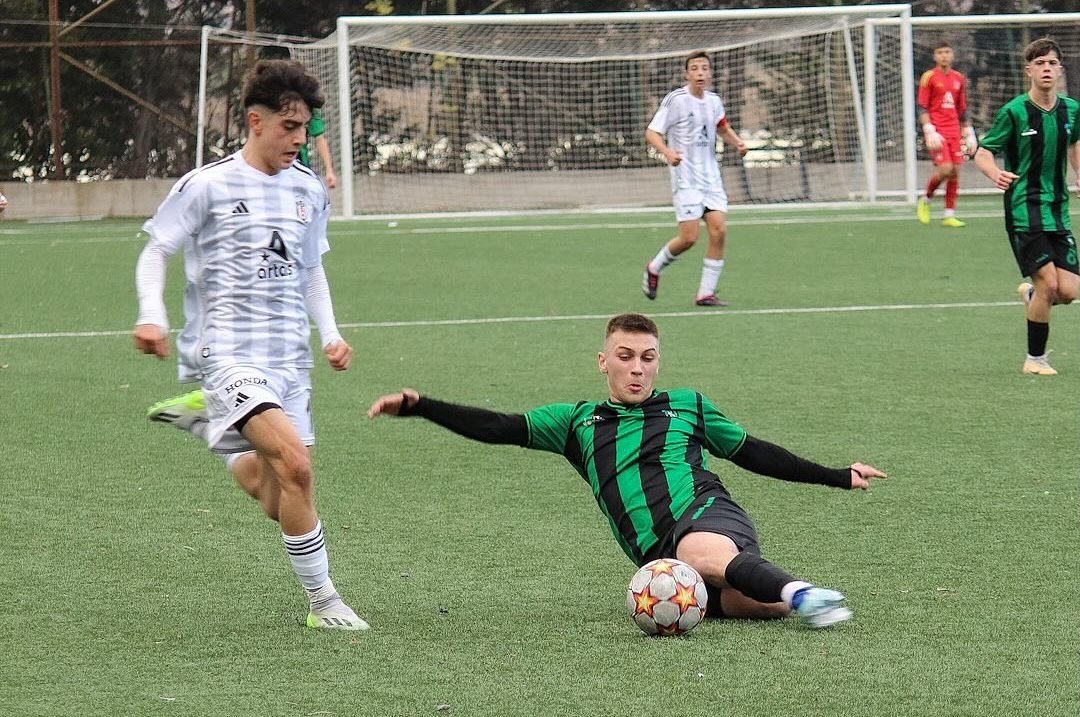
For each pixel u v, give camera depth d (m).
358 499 18.20
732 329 32.84
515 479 19.22
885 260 48.19
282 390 13.66
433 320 35.09
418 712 10.71
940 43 88.69
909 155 74.56
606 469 13.74
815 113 81.44
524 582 14.57
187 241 13.52
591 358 29.08
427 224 68.88
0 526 16.92
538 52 78.62
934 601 13.64
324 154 49.78
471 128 82.06
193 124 85.75
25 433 22.19
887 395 24.84
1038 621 12.95
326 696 11.09
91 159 84.44
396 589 14.35
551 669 11.68
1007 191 26.45
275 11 89.19
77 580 14.71
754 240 56.72
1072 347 29.97
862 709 10.70
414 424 22.77
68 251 55.59
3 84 82.00
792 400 24.45
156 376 27.39
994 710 10.67
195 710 10.82
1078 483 18.58
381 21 69.62
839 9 70.25
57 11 82.12
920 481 18.81
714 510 13.28
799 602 12.19
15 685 11.45
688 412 13.95
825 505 17.67
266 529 16.81
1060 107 26.12
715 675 11.48
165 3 86.31
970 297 38.34
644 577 12.55
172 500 18.19
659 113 36.06
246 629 12.99
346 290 41.66
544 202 82.00
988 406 23.80
